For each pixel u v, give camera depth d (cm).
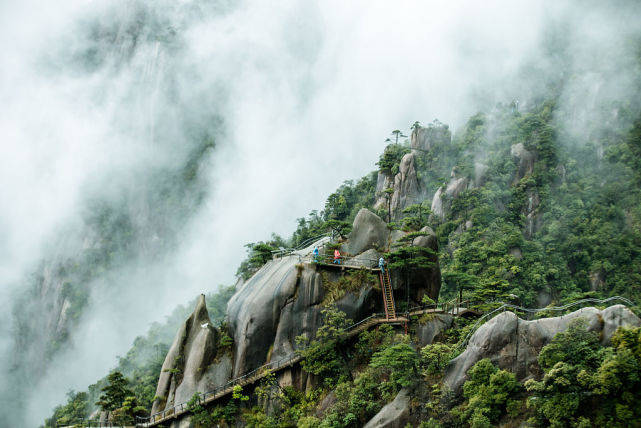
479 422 3450
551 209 13000
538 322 3722
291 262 5650
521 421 3409
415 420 3831
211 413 4822
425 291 5375
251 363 5062
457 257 10994
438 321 4794
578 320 3462
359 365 4722
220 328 5569
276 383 4822
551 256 11719
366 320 5000
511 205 13038
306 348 4862
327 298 5134
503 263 10656
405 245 5469
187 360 5312
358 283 5162
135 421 5225
